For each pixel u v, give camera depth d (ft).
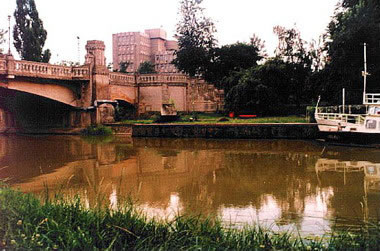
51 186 41.11
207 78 163.53
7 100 139.74
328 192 36.88
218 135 98.32
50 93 114.83
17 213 22.17
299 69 150.71
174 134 103.96
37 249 18.37
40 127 133.90
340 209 30.63
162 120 122.52
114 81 129.90
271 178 44.47
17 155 69.21
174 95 144.77
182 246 19.27
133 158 64.08
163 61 396.37
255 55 167.63
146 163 58.18
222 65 162.40
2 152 74.02
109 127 118.62
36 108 135.23
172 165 55.83
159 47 413.59
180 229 21.33
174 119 125.39
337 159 59.06
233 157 63.26
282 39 158.20
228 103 138.31
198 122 117.08
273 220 27.73
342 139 76.43
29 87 108.78
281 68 138.92
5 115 140.87
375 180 42.50
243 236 21.38
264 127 93.66
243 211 30.30
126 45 391.45
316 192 36.94
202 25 168.96
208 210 30.58
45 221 21.27
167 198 34.99
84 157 65.87
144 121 126.00
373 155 62.90
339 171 48.49
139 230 21.15
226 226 25.35
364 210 30.22
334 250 19.06
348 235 20.85
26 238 19.29
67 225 21.20
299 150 71.05
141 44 392.68
